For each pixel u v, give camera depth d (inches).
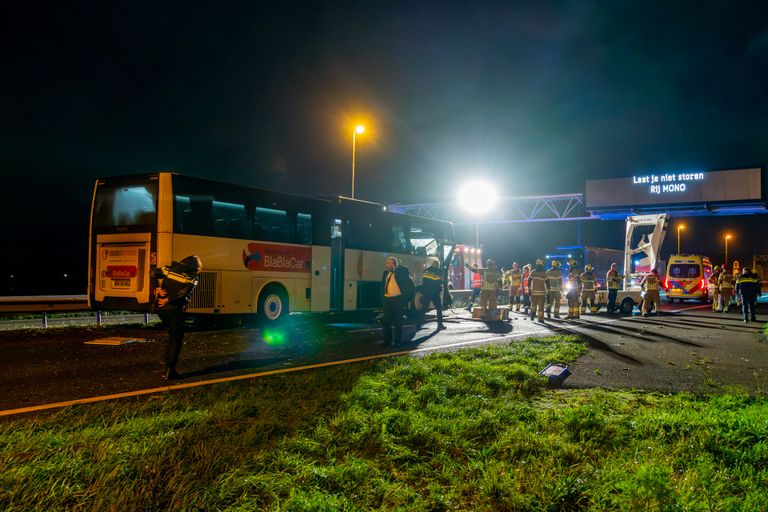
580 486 159.3
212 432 199.9
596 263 1342.3
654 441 198.5
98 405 245.3
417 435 203.2
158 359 381.1
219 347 441.4
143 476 158.9
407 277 460.4
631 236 1162.6
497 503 153.9
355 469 168.4
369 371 323.0
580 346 454.3
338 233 689.0
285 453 179.6
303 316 756.6
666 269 1381.6
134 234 514.3
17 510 138.9
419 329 611.5
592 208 1561.3
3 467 163.0
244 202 573.3
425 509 148.7
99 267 534.6
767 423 205.8
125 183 527.2
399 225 784.9
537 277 722.8
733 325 688.4
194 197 529.3
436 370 327.9
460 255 1178.0
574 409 233.5
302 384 285.3
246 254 570.6
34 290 2095.2
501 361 371.2
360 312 754.2
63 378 315.9
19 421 217.5
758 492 155.6
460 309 1029.2
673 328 641.0
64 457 171.0
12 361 370.0
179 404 244.8
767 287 2044.8
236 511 140.9
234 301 557.3
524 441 196.2
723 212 1494.8
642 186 1510.8
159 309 316.2
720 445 191.0
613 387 303.9
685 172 1464.1
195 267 320.5
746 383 319.6
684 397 275.1
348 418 217.9
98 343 455.2
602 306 930.7
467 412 238.2
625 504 146.9
